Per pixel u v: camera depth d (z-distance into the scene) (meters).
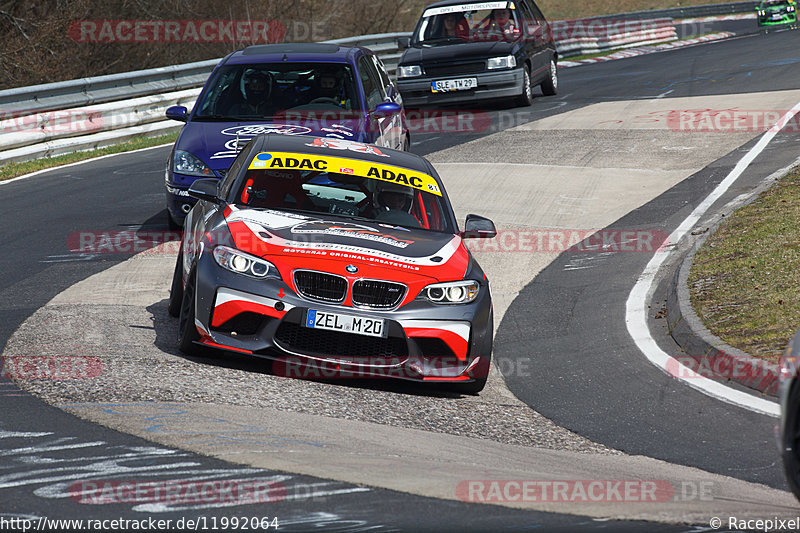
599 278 34.00
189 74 71.81
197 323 22.28
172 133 67.44
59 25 95.00
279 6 121.69
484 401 22.75
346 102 37.28
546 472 16.70
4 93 55.81
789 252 31.91
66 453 15.46
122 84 65.44
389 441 17.94
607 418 21.47
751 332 25.45
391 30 134.38
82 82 61.22
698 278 30.81
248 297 21.80
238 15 114.38
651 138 56.31
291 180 26.11
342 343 21.88
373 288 22.12
